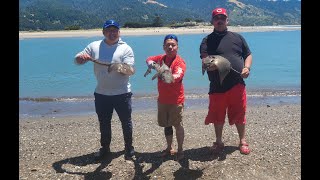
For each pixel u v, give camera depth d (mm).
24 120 6262
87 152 4125
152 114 6559
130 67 3492
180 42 23953
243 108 3795
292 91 8742
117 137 4668
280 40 27625
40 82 10188
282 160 3732
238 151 3939
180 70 3510
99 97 3666
